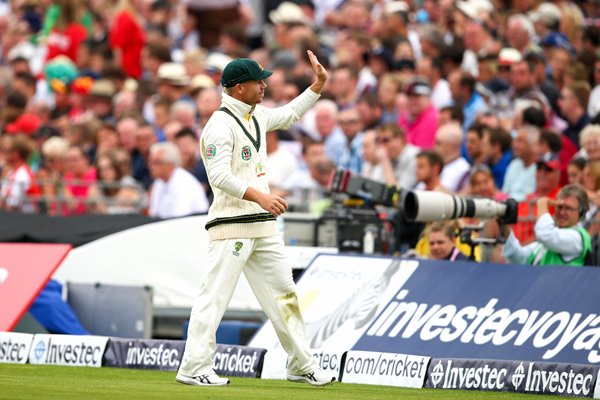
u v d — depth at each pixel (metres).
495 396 30.28
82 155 59.56
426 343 34.62
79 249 46.59
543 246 36.97
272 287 32.03
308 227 44.00
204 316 31.59
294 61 66.25
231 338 42.31
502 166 49.41
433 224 39.00
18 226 48.19
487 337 33.78
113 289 44.19
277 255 31.89
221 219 31.64
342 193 43.00
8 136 59.56
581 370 30.23
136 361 36.88
